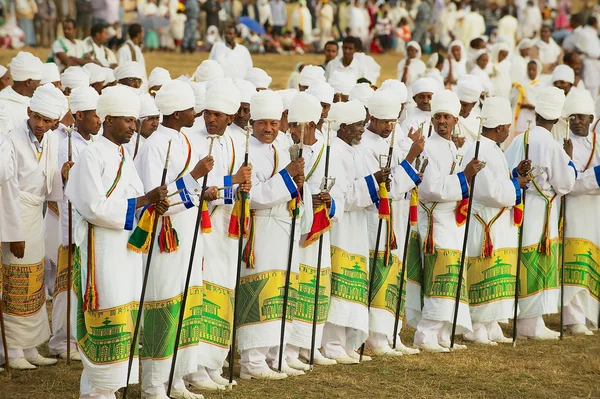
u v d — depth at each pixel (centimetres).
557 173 1296
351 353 1192
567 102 1380
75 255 929
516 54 2791
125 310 915
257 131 1085
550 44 3023
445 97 1232
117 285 909
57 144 1147
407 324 1377
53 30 3406
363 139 1205
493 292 1268
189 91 1015
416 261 1270
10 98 1326
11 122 1192
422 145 1165
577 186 1346
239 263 1020
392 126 1198
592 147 1376
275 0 3934
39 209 1120
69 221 1077
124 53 2062
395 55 3962
